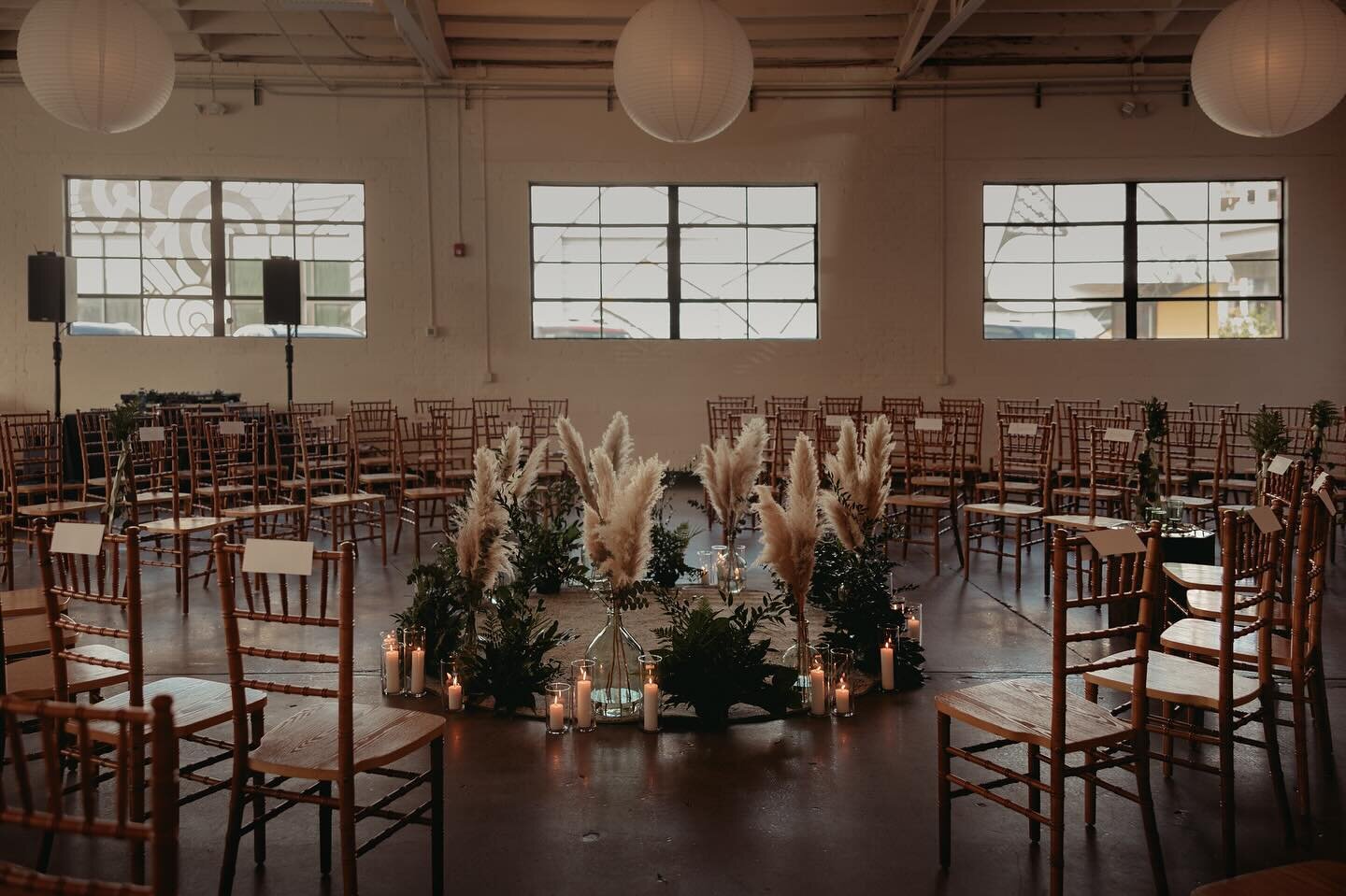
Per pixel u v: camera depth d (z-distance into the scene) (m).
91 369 10.66
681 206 11.19
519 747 3.54
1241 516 3.46
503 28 10.14
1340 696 4.02
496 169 10.95
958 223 11.11
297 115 10.77
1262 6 5.84
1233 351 11.11
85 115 5.82
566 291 11.18
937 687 4.23
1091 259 11.21
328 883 2.63
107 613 5.45
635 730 3.71
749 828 2.92
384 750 2.43
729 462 5.59
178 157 10.66
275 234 10.87
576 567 4.44
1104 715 2.64
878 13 9.78
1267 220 11.14
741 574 5.71
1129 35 10.49
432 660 4.23
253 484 6.47
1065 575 2.42
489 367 11.02
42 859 2.63
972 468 8.85
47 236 10.59
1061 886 2.44
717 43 5.68
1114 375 11.15
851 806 3.07
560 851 2.78
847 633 4.27
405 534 7.94
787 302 11.27
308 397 10.90
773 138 11.07
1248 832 2.90
